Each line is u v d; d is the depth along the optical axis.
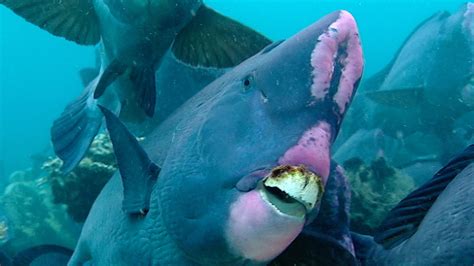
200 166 0.94
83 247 1.52
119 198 1.34
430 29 3.76
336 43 0.86
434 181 1.15
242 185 0.85
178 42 1.62
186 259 1.04
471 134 3.78
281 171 0.79
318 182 0.79
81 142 1.88
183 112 1.28
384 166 2.59
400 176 2.60
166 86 2.07
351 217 2.21
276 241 0.83
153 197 1.11
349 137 4.18
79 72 3.37
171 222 0.99
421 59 3.70
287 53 0.90
